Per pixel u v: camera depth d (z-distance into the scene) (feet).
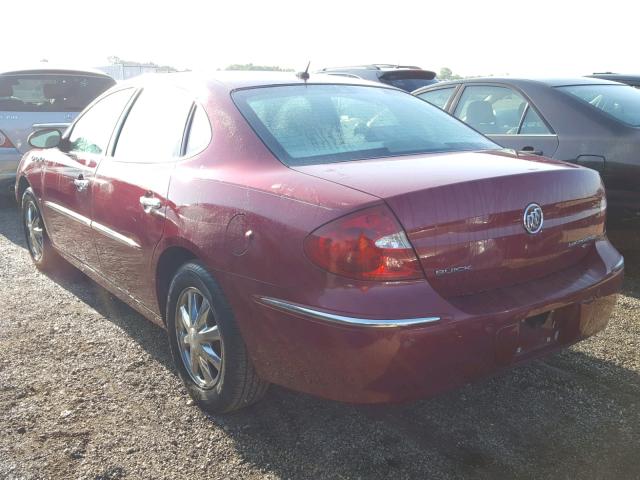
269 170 8.84
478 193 7.93
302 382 8.13
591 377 10.78
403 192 7.57
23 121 24.26
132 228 11.10
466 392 10.36
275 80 11.20
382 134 10.11
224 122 9.96
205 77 11.31
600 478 8.13
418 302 7.39
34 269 17.38
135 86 13.00
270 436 9.20
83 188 13.14
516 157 9.82
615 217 15.79
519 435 9.14
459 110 20.17
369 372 7.39
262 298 8.20
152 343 12.42
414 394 7.59
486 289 8.14
